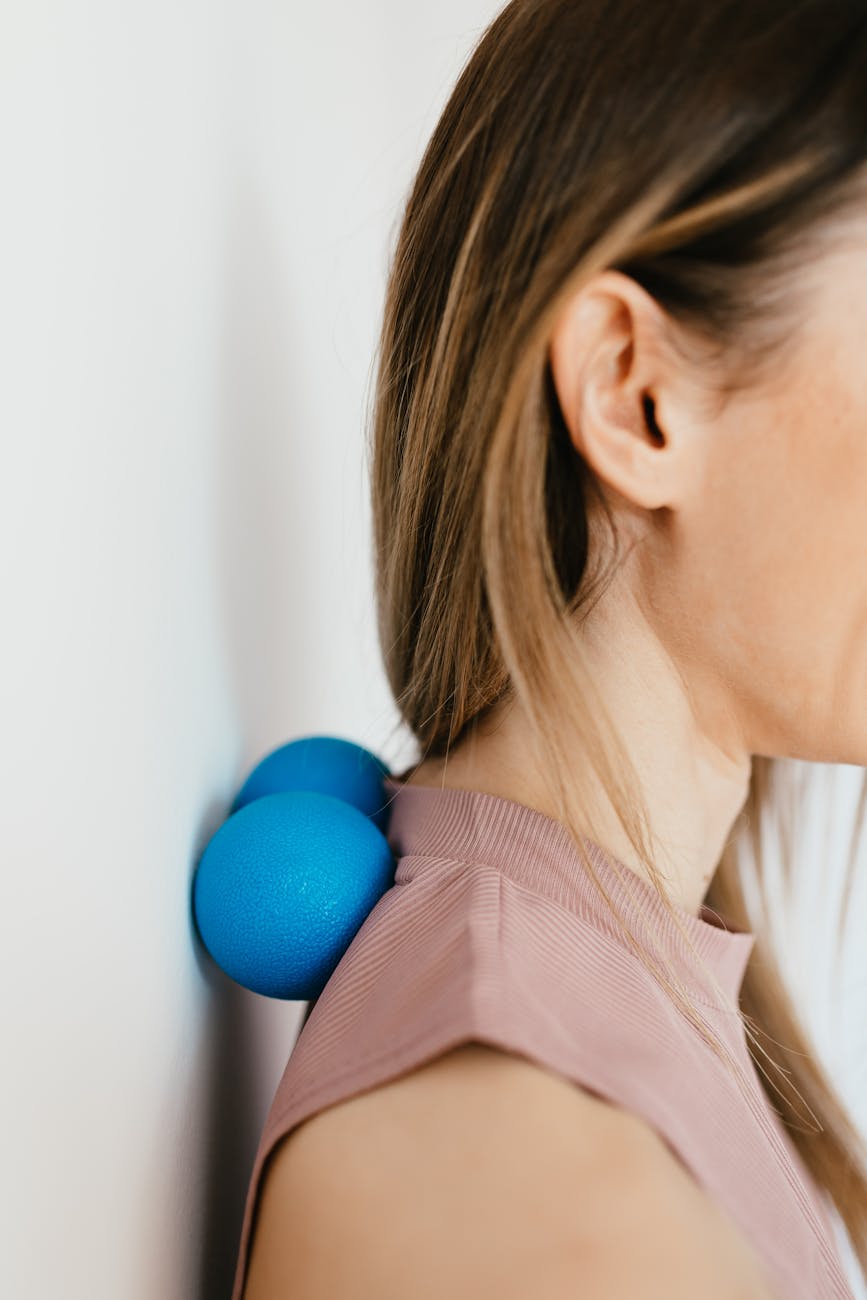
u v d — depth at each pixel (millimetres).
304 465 762
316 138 791
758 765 830
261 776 605
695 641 520
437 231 546
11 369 331
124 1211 414
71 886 370
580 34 478
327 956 491
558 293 454
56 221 362
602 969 449
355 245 925
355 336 927
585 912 480
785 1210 446
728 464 474
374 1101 369
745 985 833
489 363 490
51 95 359
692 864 584
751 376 459
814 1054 842
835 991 1152
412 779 600
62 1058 361
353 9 921
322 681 841
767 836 854
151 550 457
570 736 506
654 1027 442
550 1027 371
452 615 537
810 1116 818
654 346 460
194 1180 504
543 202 472
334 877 491
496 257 493
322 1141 370
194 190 516
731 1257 308
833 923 1179
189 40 508
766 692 522
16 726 333
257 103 633
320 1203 354
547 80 484
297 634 752
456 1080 355
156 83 463
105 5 406
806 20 441
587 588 513
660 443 476
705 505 484
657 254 452
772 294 449
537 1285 296
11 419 331
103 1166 394
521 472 468
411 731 632
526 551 468
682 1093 399
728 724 547
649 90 451
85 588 386
